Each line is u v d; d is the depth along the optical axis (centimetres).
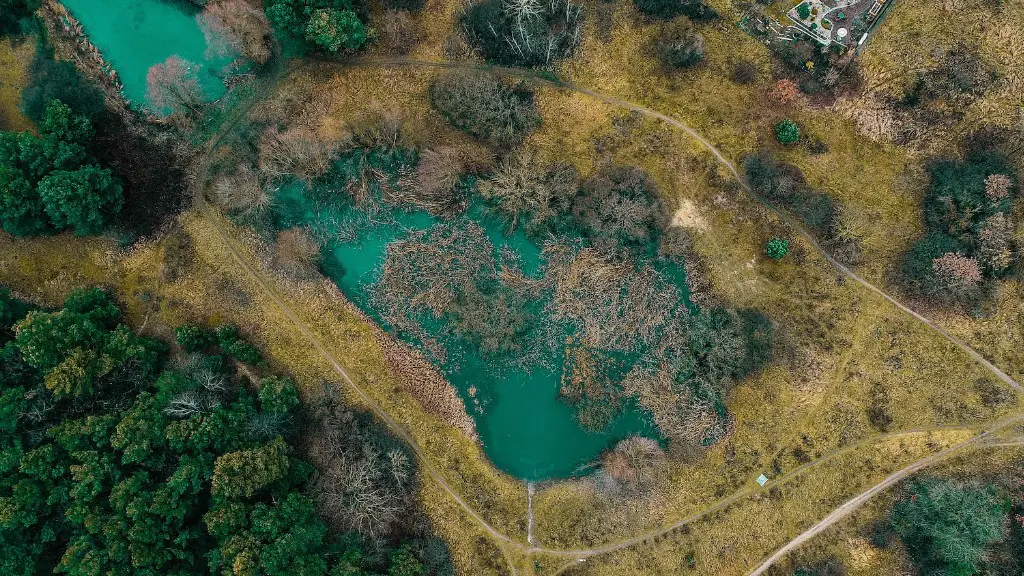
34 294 5406
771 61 5375
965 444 5194
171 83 5359
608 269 5425
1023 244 5047
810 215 5288
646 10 5431
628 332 5444
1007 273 5125
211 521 4475
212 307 5494
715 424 5366
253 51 5478
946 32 5222
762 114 5384
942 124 5228
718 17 5406
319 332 5484
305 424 5366
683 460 5378
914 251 5225
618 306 5453
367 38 5466
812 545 5247
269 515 4638
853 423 5306
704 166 5419
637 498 5378
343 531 5166
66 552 4338
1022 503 4988
